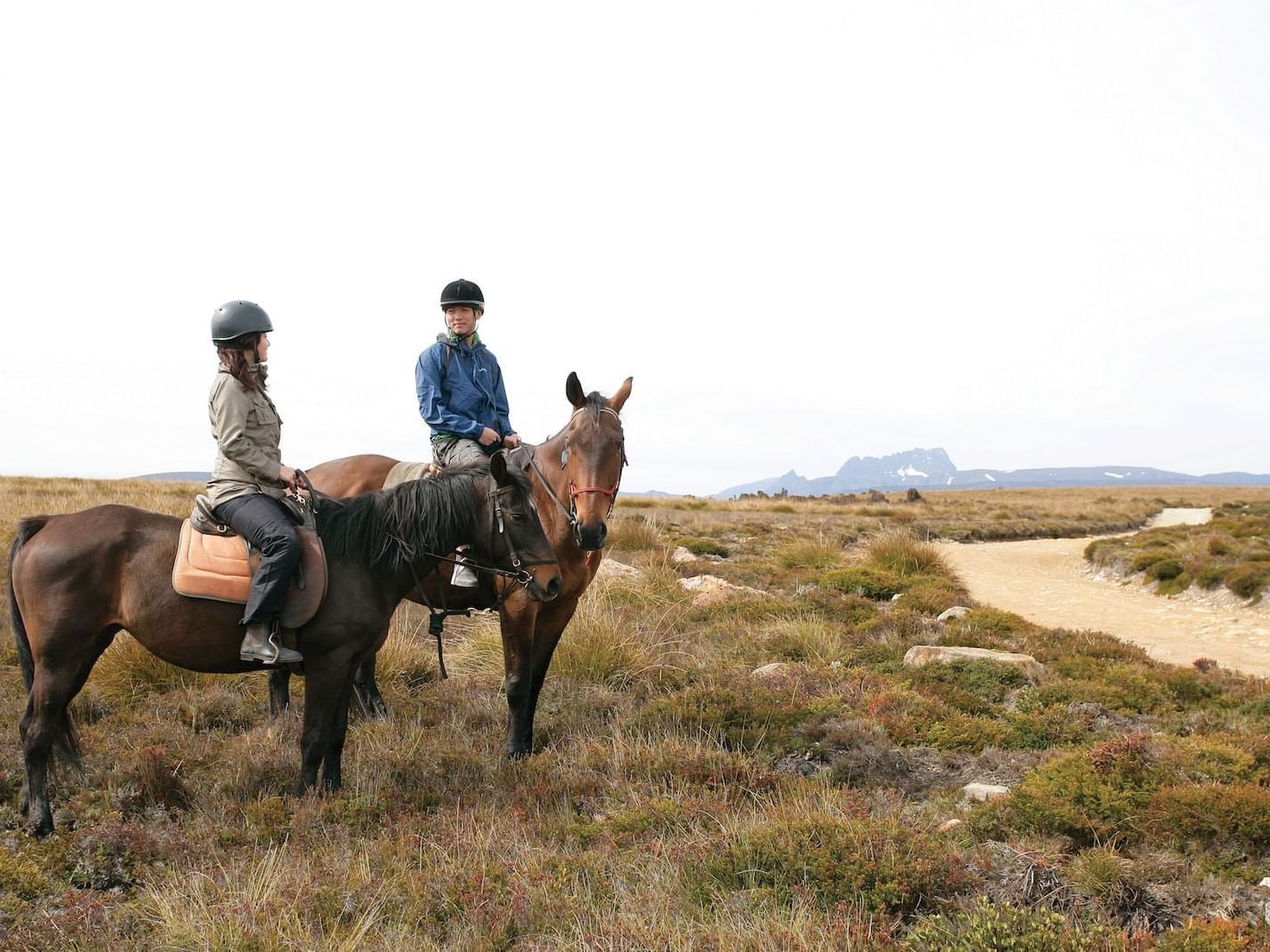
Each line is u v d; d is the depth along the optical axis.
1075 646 9.96
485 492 5.64
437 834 4.85
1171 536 22.19
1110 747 5.42
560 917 3.88
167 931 3.72
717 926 3.66
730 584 13.38
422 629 9.59
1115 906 4.04
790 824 4.54
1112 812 4.82
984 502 53.00
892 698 7.27
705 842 4.48
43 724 4.85
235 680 7.66
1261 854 4.47
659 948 3.49
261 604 4.85
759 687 7.54
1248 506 42.16
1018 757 6.22
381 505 5.43
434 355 6.75
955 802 5.46
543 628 6.55
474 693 7.71
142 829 4.76
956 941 3.55
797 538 22.09
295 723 6.63
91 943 3.77
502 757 6.25
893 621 10.72
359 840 4.73
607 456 5.95
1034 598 15.93
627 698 7.57
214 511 5.04
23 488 21.28
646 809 5.00
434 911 4.05
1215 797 4.71
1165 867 4.30
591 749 6.18
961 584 15.99
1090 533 35.72
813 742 6.52
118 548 4.99
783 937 3.53
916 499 51.69
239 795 5.48
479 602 6.45
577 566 6.37
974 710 7.40
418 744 6.31
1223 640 11.91
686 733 6.49
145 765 5.45
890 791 5.48
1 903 3.98
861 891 3.97
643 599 10.97
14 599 4.96
